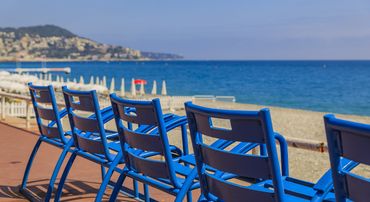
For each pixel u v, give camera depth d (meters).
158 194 5.65
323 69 141.12
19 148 8.49
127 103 3.78
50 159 7.54
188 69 136.25
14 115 15.30
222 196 3.05
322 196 3.06
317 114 27.47
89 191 5.62
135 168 3.96
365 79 82.19
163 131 3.49
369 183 2.18
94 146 4.52
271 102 42.69
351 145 2.24
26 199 5.34
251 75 96.00
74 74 97.25
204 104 33.12
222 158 2.97
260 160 2.73
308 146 4.59
